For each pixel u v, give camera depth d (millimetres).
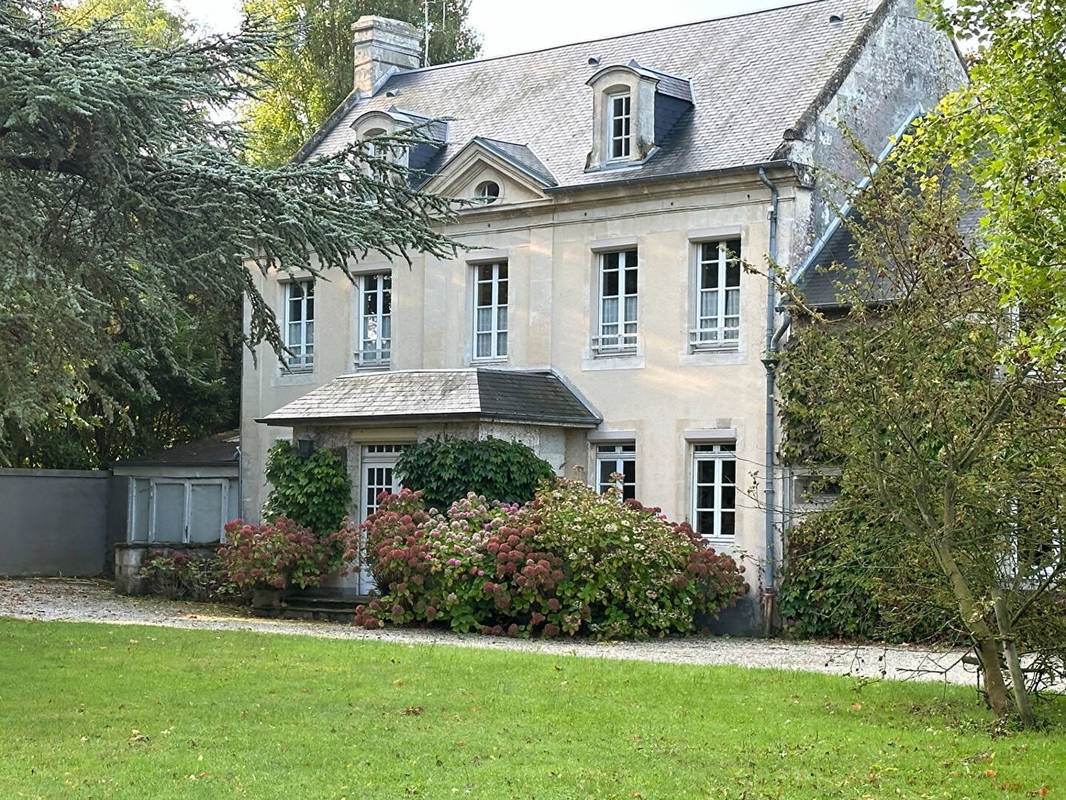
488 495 21203
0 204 12555
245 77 14844
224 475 28281
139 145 13320
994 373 12117
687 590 19672
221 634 16844
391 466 22641
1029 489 11281
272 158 32812
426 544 19609
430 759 10211
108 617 19953
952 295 11898
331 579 22531
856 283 12820
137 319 14188
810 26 24344
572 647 17766
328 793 9195
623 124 23547
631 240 22781
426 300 25172
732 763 10234
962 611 11484
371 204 14172
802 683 13703
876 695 13094
